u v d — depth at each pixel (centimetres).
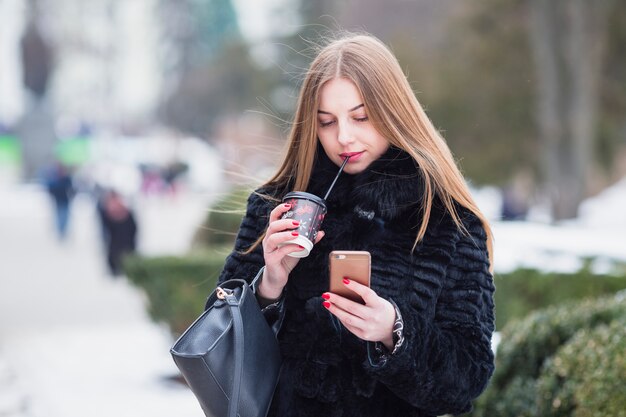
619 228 1823
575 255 844
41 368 948
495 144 2391
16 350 1049
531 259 840
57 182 2452
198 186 5272
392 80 284
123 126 10125
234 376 261
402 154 286
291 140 297
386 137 282
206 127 7850
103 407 781
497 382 462
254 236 301
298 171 293
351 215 283
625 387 371
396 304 260
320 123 288
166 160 5859
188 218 3366
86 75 9281
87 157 6544
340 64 282
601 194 2631
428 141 285
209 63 7762
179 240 2436
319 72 286
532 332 458
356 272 250
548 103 2203
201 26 9125
